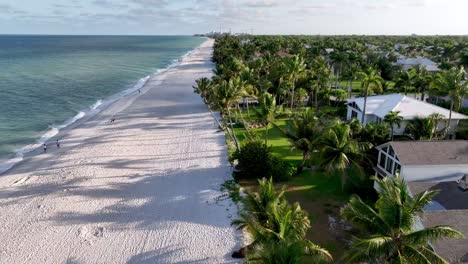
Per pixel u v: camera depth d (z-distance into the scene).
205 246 28.53
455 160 31.34
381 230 19.22
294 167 40.75
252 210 23.55
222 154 47.69
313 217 31.41
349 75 73.44
